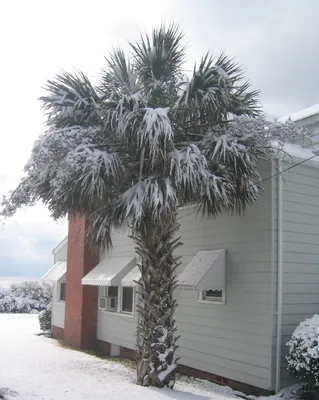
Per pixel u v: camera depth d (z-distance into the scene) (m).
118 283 13.79
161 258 9.18
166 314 9.14
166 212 8.31
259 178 9.54
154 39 9.62
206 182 8.32
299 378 8.55
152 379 9.06
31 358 13.46
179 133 9.23
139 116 8.36
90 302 16.05
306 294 9.91
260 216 9.95
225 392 9.64
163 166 8.40
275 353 9.28
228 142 8.82
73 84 9.47
